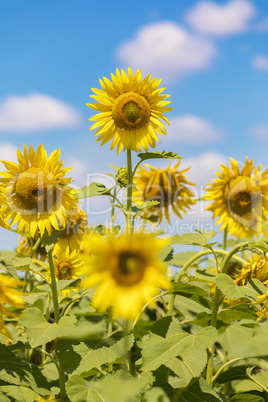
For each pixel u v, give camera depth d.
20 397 1.59
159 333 1.64
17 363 1.62
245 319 1.78
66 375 1.74
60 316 1.68
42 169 1.75
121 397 1.38
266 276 1.75
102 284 1.25
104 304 1.23
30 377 1.61
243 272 1.76
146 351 1.58
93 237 1.25
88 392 1.55
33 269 1.73
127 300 1.23
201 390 1.57
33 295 1.84
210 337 1.59
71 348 1.63
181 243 1.70
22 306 1.45
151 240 1.25
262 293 1.68
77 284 1.75
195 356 1.56
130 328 1.68
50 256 1.69
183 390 1.57
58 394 1.72
